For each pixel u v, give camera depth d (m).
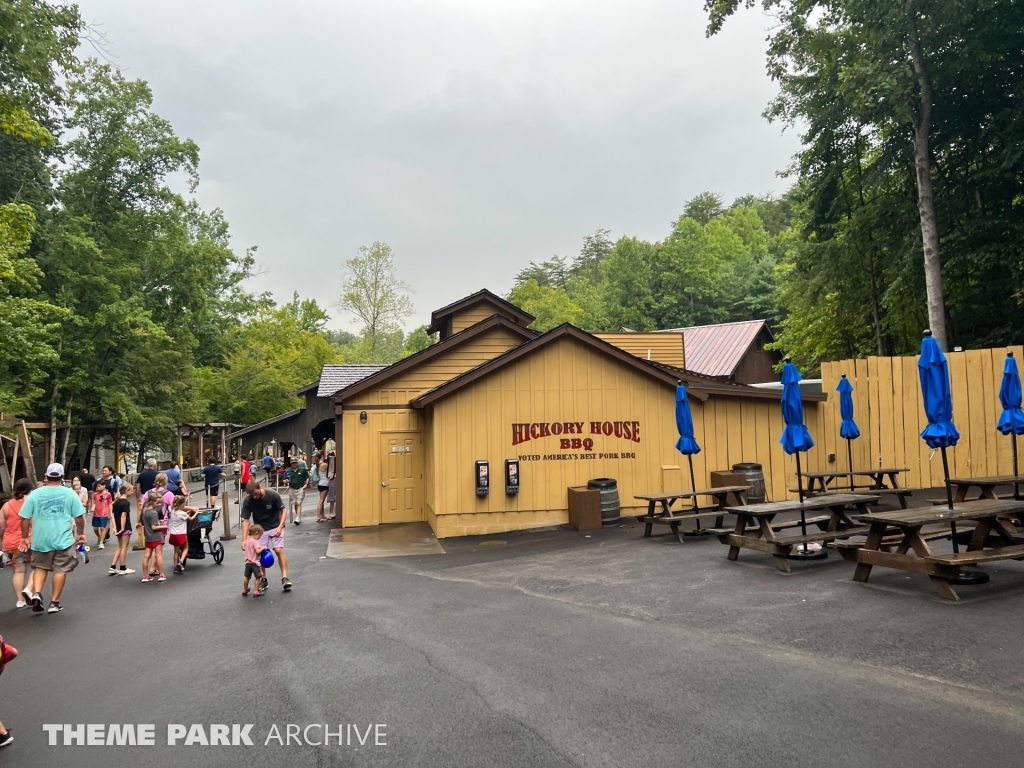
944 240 19.00
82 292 30.48
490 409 14.02
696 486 14.63
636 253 63.53
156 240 34.91
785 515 12.79
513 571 9.63
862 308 23.97
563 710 4.62
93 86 32.19
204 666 6.08
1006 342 19.00
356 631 6.93
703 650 5.66
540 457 14.09
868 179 20.50
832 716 4.28
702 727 4.24
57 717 5.04
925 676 4.81
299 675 5.66
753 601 7.04
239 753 4.28
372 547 12.92
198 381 41.47
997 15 17.25
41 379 27.30
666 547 10.63
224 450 43.12
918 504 12.52
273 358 50.56
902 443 14.51
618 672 5.28
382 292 56.00
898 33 17.91
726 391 14.77
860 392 14.83
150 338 33.31
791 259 27.66
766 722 4.25
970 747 3.80
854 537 9.62
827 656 5.33
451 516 13.79
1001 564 7.84
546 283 93.94
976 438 14.17
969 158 19.64
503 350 17.25
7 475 19.25
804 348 29.08
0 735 4.52
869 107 18.47
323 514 19.12
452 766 3.94
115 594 9.83
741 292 56.84
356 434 16.59
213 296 48.38
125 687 5.65
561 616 7.00
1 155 24.98
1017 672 4.76
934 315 17.97
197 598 9.13
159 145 33.41
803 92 21.64
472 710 4.71
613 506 13.51
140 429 32.16
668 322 60.53
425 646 6.24
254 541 9.05
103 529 15.60
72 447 35.25
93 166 32.22
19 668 6.34
